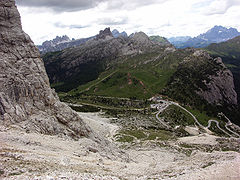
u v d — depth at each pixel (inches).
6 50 2394.2
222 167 1688.0
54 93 2930.6
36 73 2551.7
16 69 2309.3
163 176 1526.8
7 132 1721.2
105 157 2130.9
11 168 1074.7
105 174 1411.2
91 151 2171.5
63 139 2143.2
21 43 2556.6
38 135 1936.5
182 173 1592.0
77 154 1796.3
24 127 1973.4
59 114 2498.8
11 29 2519.7
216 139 4375.0
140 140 4827.8
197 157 2303.2
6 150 1342.3
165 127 7573.8
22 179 964.0
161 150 3811.5
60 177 1079.6
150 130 6407.5
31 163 1220.5
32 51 2659.9
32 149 1547.7
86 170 1387.8
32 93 2345.0
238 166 1704.0
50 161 1354.6
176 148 3946.9
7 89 2082.9
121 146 4210.1
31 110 2239.2
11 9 2549.2
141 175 1571.1
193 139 4694.9
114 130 5871.1
